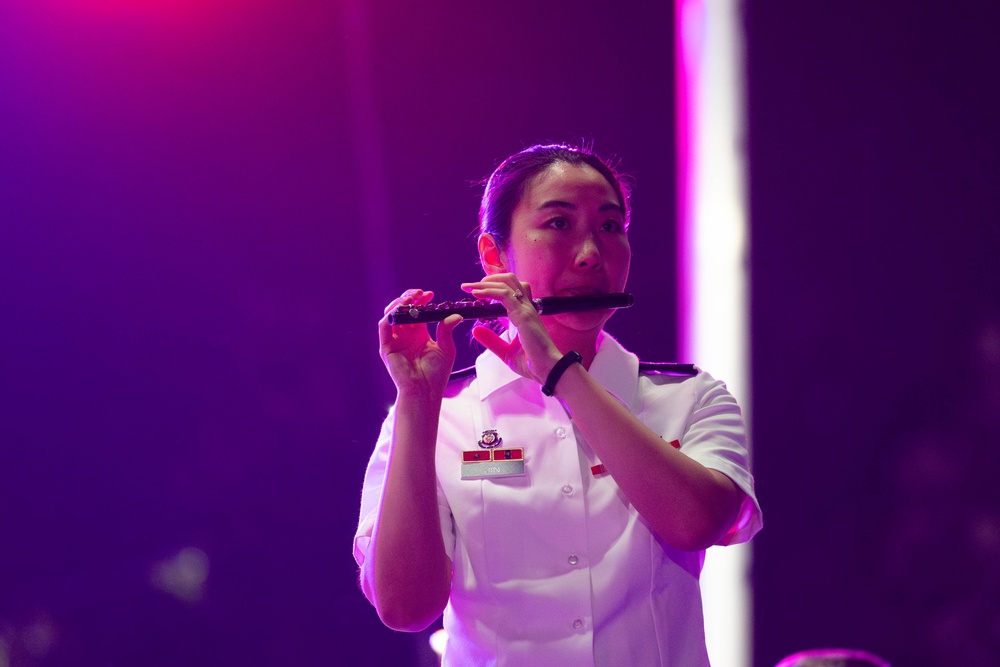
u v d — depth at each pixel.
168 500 16.88
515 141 16.56
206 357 17.03
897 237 15.77
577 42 16.55
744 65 16.19
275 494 16.77
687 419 5.69
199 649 16.45
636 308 16.06
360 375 16.86
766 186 16.11
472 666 5.24
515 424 5.53
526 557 5.23
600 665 5.08
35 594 16.50
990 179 15.47
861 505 15.47
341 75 16.91
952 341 15.45
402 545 5.11
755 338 15.98
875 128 15.87
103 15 16.62
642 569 5.21
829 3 15.95
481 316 5.39
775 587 15.66
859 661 8.03
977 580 14.61
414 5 16.80
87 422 17.03
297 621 16.44
